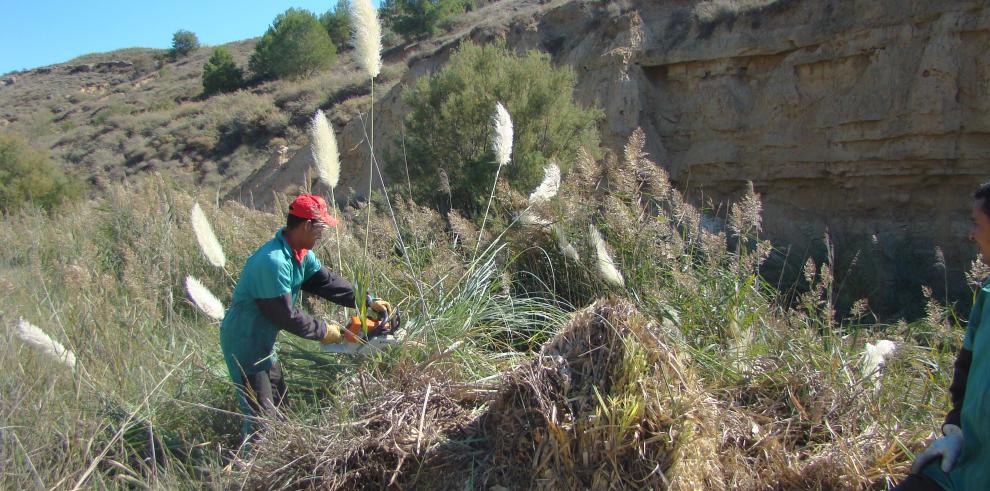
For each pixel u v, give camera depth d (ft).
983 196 9.09
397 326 14.61
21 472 11.11
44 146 140.46
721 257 16.62
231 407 14.46
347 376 14.47
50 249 29.55
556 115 39.19
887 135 44.06
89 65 245.86
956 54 41.81
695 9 55.62
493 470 11.24
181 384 14.60
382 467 11.54
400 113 63.46
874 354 13.38
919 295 33.86
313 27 149.18
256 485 11.60
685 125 54.49
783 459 11.53
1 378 13.28
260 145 113.09
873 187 45.57
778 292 17.25
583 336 11.30
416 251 19.53
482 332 16.06
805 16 48.93
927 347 16.26
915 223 43.37
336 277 14.69
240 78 159.33
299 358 15.11
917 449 11.70
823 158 47.29
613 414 10.13
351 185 65.41
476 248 18.16
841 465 11.10
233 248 24.44
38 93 223.10
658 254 17.35
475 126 39.04
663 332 12.41
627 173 18.22
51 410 12.94
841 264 35.42
